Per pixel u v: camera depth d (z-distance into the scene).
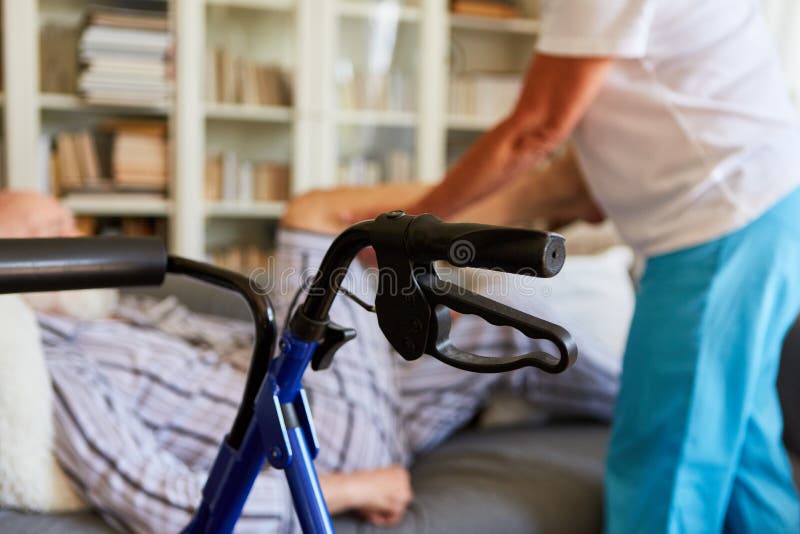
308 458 0.60
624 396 1.11
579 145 1.18
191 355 1.18
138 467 0.96
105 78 2.79
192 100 2.89
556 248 0.42
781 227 1.02
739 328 1.02
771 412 1.09
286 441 0.58
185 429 1.11
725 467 1.04
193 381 1.15
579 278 1.61
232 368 1.21
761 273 1.02
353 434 1.19
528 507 1.23
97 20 2.76
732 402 1.03
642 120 1.08
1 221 1.08
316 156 3.08
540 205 1.46
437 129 3.24
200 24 2.88
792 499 1.09
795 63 3.06
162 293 1.52
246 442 0.62
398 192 1.35
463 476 1.33
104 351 1.11
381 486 1.12
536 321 0.43
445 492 1.25
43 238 0.56
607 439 1.49
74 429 0.96
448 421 1.46
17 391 0.92
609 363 1.53
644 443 1.08
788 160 1.05
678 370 1.04
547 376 1.53
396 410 1.36
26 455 0.94
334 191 1.32
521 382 1.55
